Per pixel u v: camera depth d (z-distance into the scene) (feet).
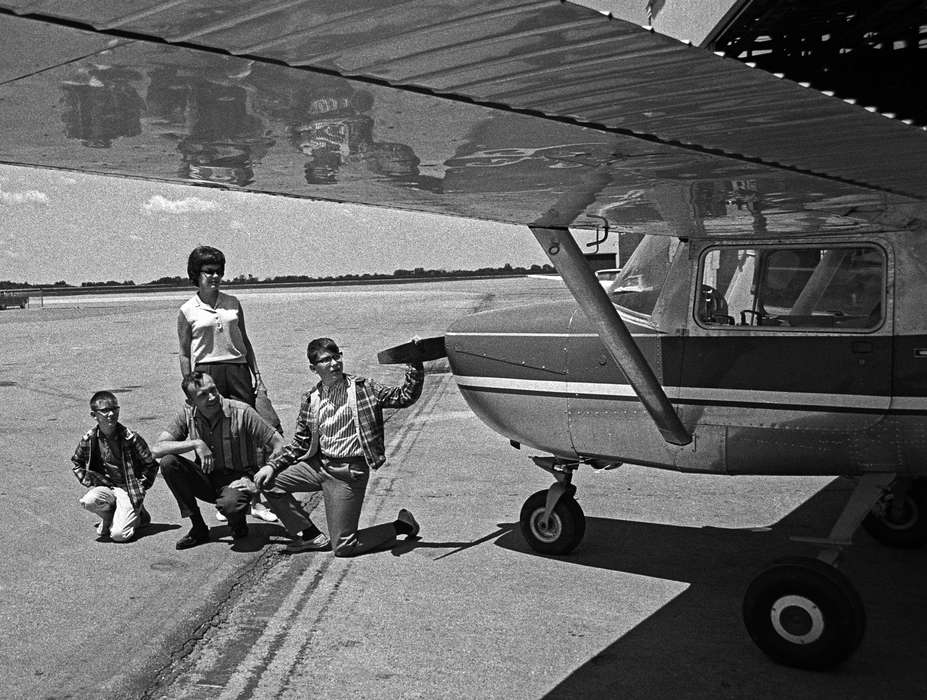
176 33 3.57
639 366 13.05
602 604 13.85
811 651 11.38
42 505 20.34
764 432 13.16
